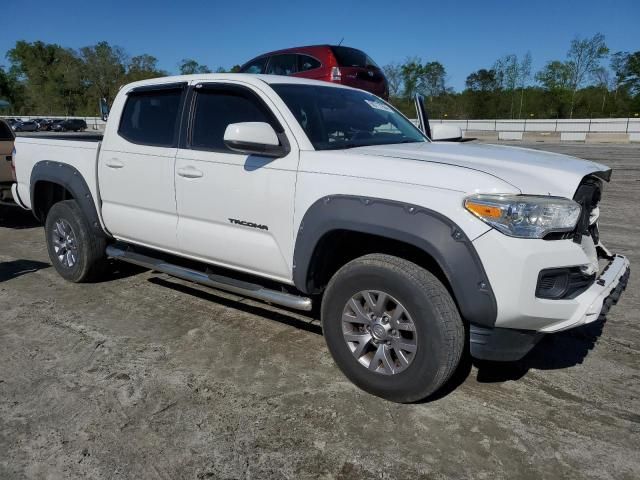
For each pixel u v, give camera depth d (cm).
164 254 457
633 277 521
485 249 257
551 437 273
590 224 312
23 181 534
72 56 7219
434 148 346
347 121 375
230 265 372
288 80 383
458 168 276
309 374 336
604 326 409
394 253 320
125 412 294
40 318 426
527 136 3020
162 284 508
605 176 325
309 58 936
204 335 393
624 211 845
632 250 618
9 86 8475
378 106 429
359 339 308
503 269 256
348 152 320
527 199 258
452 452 261
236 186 348
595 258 315
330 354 353
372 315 300
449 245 262
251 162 341
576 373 338
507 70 5084
